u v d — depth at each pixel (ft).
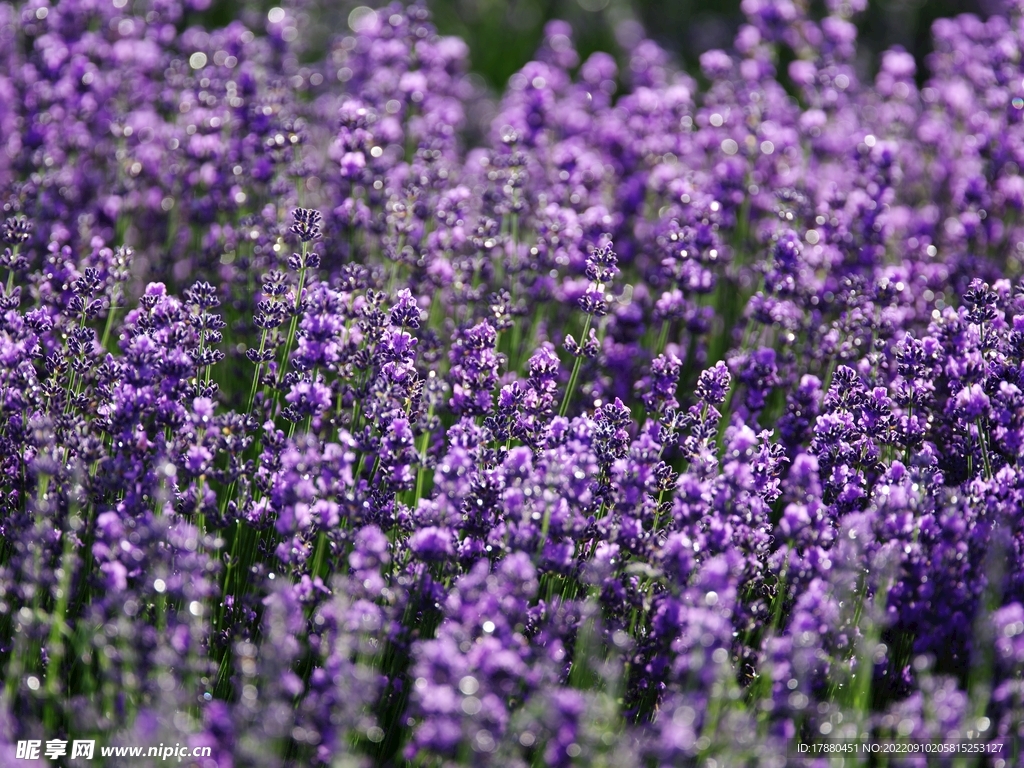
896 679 19.93
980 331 23.32
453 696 15.20
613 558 19.63
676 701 16.12
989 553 19.02
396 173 33.50
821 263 30.63
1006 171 35.01
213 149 32.65
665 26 65.72
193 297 23.36
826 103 36.73
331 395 21.70
